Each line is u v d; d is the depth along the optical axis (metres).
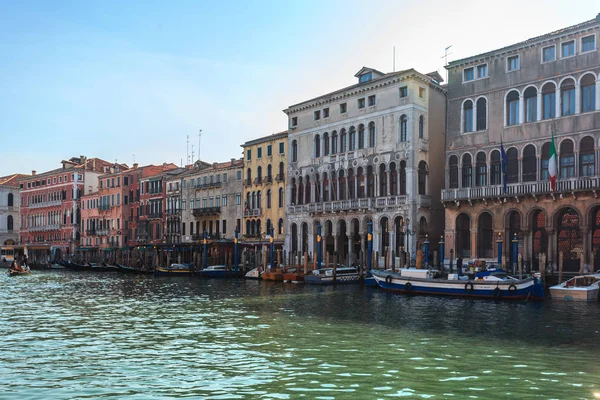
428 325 19.12
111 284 41.28
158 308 24.81
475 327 18.64
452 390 11.20
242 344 15.92
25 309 24.80
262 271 43.12
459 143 37.34
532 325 19.03
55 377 12.37
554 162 30.62
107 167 83.06
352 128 44.72
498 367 13.03
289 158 50.09
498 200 34.16
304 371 12.74
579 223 30.88
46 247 85.06
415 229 39.41
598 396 10.81
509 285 26.42
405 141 40.34
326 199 46.72
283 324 19.55
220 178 58.84
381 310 23.23
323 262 45.56
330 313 22.39
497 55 35.56
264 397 10.84
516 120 34.62
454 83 37.88
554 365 13.23
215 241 53.88
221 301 27.47
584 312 22.11
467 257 36.94
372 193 42.81
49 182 87.00
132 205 72.56
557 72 32.75
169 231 65.75
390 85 41.62
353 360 13.78
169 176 66.69
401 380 11.95
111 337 17.25
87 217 80.00
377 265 39.78
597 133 30.91
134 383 11.86
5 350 15.29
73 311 23.94
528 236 33.09
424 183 40.78
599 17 31.19
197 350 15.14
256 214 53.38
